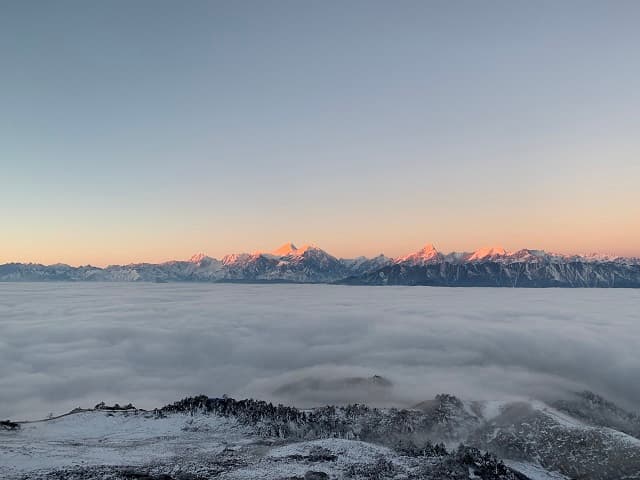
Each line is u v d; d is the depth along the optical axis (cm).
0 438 7831
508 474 6569
